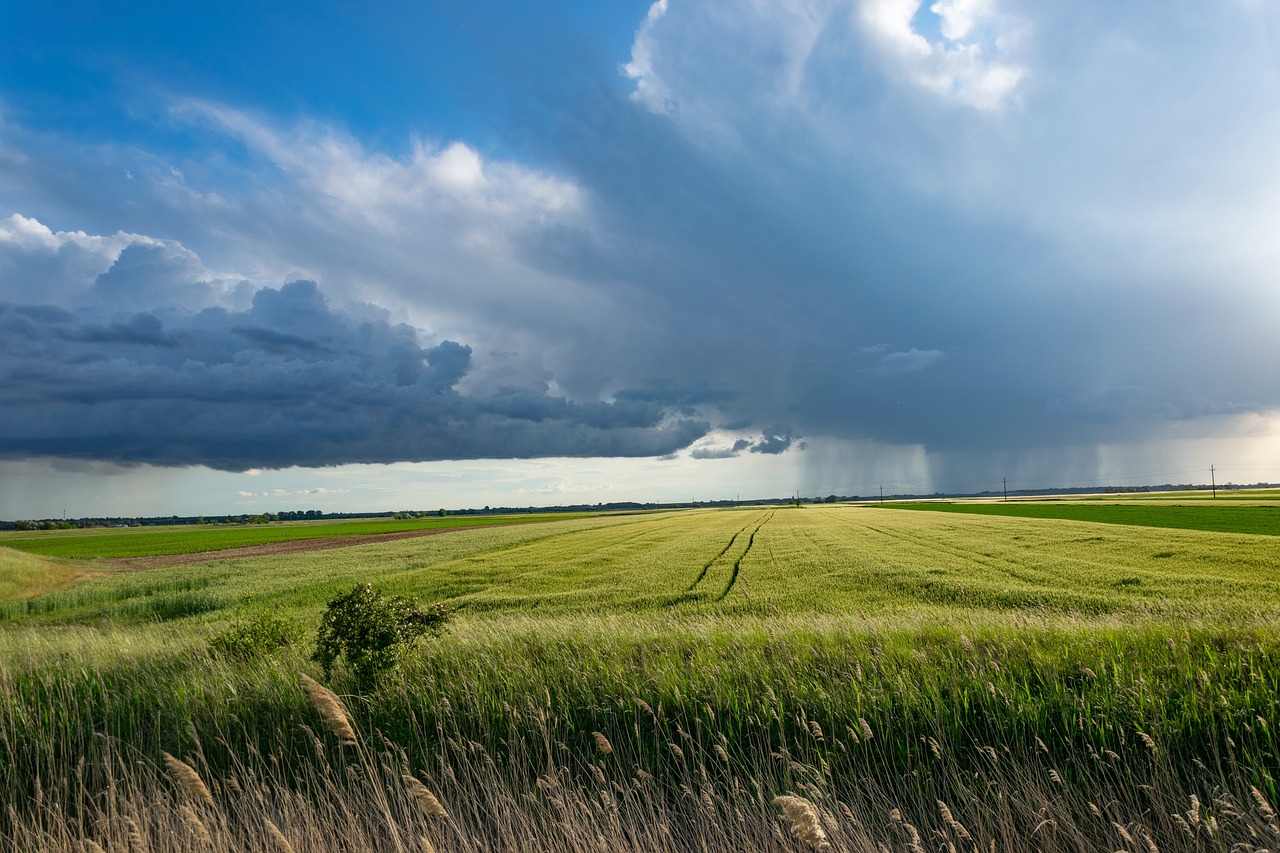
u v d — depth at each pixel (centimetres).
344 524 16762
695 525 8856
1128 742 685
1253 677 770
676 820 615
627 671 941
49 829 603
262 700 920
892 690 805
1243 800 570
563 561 4447
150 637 1623
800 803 369
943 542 4744
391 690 923
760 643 1101
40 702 932
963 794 600
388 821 552
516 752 750
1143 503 11088
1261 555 3222
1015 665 875
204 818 576
